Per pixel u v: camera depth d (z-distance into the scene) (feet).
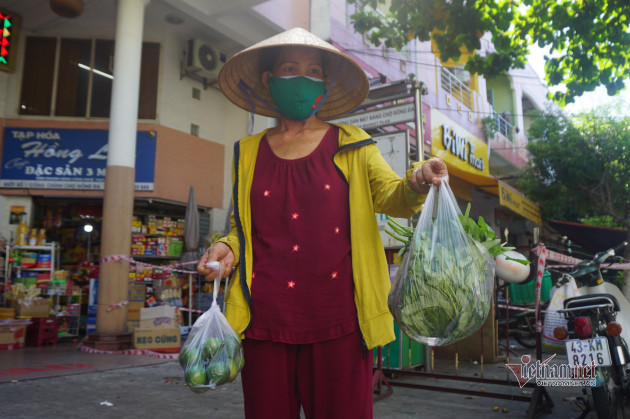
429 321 4.25
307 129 5.82
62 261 31.32
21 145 29.22
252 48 5.58
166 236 31.04
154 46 31.40
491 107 55.11
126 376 16.48
